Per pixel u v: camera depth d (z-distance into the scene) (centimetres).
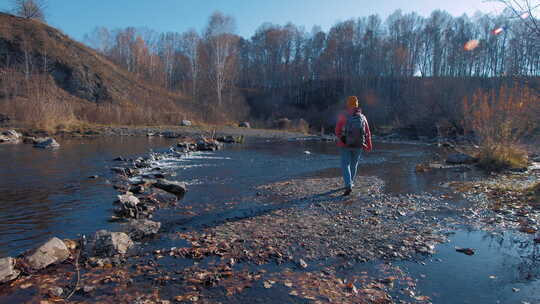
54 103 2292
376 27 6512
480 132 1065
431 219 444
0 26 3619
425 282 271
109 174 762
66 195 559
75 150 1253
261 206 504
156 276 275
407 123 3497
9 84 2858
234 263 302
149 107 3325
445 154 1430
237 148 1565
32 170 802
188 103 4272
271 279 272
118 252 320
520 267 300
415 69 5681
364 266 300
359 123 566
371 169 930
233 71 5100
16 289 250
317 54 7369
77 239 355
